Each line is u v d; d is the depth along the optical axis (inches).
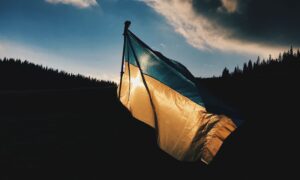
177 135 300.0
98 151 578.2
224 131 293.4
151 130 717.9
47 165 480.1
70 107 1390.3
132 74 329.4
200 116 299.4
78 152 567.5
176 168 492.4
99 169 470.0
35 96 1777.8
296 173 471.2
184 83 316.5
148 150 587.2
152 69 324.5
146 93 319.6
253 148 613.3
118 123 860.0
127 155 554.3
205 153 290.2
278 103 1280.8
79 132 766.5
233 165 515.8
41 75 6958.7
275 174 471.8
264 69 4261.8
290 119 876.0
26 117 1047.6
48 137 701.9
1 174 427.8
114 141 657.0
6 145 608.1
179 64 352.5
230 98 1571.1
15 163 484.7
